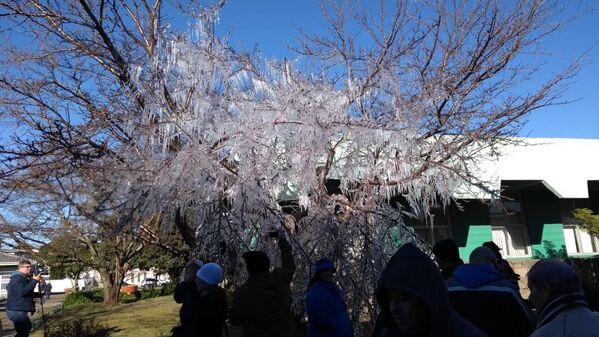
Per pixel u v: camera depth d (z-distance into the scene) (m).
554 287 2.33
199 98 5.26
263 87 5.84
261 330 3.95
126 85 5.56
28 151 5.29
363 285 5.35
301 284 5.47
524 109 6.78
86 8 5.64
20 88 6.05
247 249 5.32
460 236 12.56
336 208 6.15
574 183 12.18
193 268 4.85
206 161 4.98
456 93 6.46
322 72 5.81
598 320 2.18
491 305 3.00
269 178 5.24
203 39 5.76
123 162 5.08
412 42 6.68
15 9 6.16
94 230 8.41
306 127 5.20
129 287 23.78
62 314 16.06
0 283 39.66
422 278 1.88
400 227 5.73
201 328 3.92
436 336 1.85
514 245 13.35
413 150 5.65
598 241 14.38
